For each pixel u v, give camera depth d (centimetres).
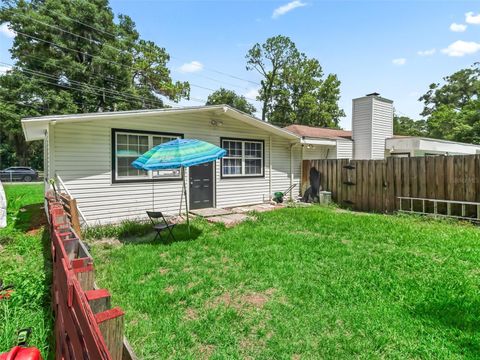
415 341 240
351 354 227
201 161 520
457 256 449
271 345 238
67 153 652
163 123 795
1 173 2339
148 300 311
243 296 327
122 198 734
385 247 500
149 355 226
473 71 3494
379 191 890
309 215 796
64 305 152
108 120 704
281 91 3278
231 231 620
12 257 455
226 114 922
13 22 2120
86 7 2239
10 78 2144
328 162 1052
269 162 1072
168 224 597
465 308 291
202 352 232
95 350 83
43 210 925
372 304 303
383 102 1431
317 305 302
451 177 741
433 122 3128
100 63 2303
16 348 159
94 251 499
